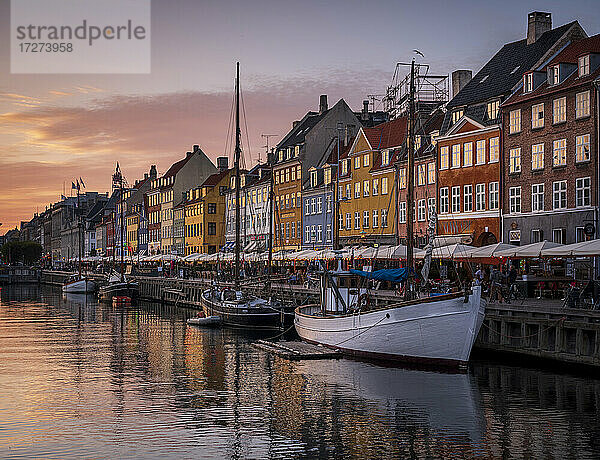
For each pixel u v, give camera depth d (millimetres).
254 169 120875
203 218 126188
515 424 25812
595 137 50719
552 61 58312
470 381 32781
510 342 37344
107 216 194500
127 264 138250
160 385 34188
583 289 37656
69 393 32500
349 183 84375
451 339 34906
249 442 24328
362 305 41719
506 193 59250
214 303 64062
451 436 24594
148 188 170000
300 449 23469
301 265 82500
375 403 29344
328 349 42625
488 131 61406
